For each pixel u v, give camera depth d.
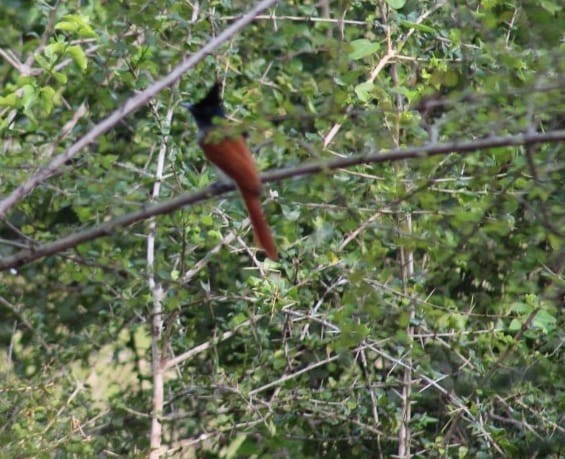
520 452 13.33
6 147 12.29
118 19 12.03
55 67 11.36
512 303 12.25
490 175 8.96
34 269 14.45
